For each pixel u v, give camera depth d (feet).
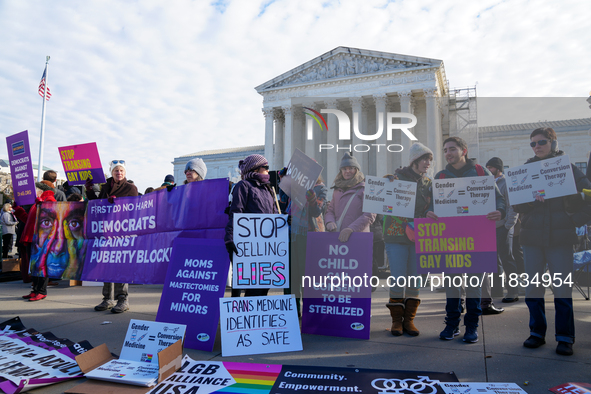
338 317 12.37
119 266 15.87
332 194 12.91
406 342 11.48
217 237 13.53
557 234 10.43
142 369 9.30
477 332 12.34
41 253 18.45
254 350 10.61
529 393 7.78
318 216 13.08
